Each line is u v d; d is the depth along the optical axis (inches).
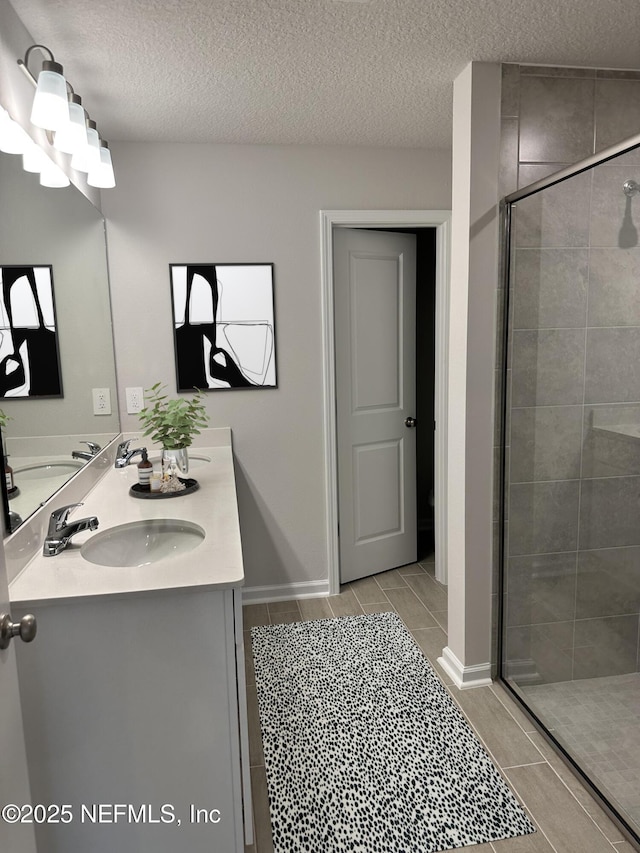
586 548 85.2
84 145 75.0
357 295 132.3
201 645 58.3
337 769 78.0
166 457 93.4
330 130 111.3
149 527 77.0
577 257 80.1
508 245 87.3
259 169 119.3
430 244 166.9
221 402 124.3
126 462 108.2
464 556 93.3
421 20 71.6
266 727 86.7
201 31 72.9
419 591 134.4
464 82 85.6
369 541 142.0
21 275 67.5
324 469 129.7
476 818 69.8
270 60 81.4
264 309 122.7
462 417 91.0
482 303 88.4
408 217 125.0
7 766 44.9
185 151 116.6
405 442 145.9
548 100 86.6
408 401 145.2
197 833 61.1
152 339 119.8
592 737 78.5
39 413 72.2
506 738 83.6
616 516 81.2
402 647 109.1
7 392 62.6
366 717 88.5
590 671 85.0
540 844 66.3
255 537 129.4
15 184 66.2
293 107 99.1
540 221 82.9
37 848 58.7
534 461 89.1
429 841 66.8
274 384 125.1
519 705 90.2
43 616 56.1
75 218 91.2
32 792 58.2
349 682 97.9
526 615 92.1
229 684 59.2
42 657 56.7
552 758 79.5
